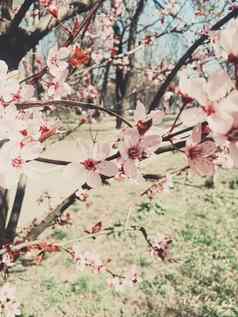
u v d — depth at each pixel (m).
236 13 2.51
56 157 10.02
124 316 7.92
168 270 9.23
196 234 10.82
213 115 0.96
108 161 1.40
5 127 1.48
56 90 2.42
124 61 9.26
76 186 1.40
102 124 21.88
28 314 7.81
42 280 8.84
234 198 12.94
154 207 12.21
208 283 8.80
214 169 1.15
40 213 11.21
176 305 8.13
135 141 1.31
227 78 0.95
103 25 9.05
